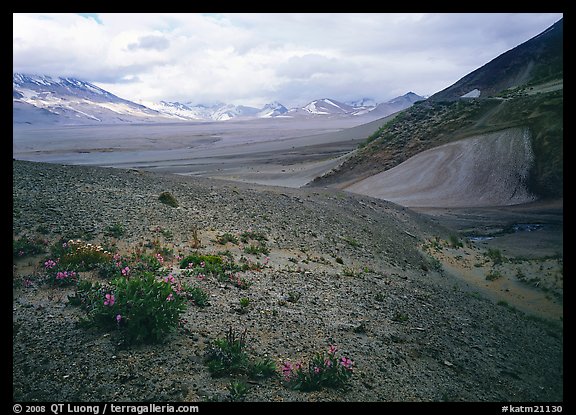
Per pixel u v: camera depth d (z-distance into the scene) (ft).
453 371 28.91
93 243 40.40
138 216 52.95
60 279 29.60
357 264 58.65
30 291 28.07
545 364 36.27
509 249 97.19
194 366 21.04
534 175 161.79
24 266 32.91
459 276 71.97
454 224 124.88
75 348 21.34
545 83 272.92
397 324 35.04
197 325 25.66
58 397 17.85
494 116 223.10
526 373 32.99
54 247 36.65
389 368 26.04
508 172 167.32
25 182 58.44
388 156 222.69
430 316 40.60
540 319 52.54
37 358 20.31
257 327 27.50
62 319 24.30
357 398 21.18
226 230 57.06
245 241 53.93
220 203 72.08
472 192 163.53
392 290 47.03
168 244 45.19
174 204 63.16
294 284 39.99
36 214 45.83
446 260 80.53
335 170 223.92
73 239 40.16
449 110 249.34
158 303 23.45
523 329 46.03
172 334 23.63
